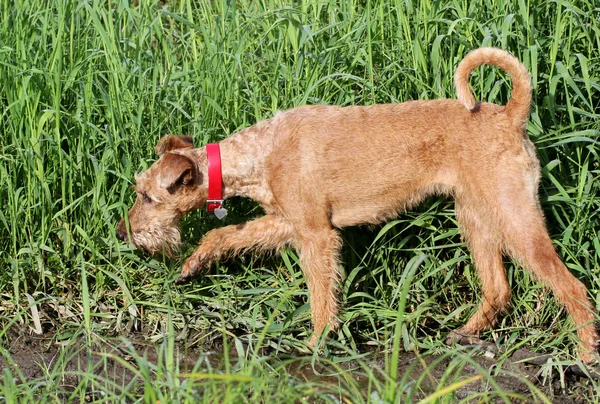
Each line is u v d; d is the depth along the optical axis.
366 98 5.93
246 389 4.19
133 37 6.73
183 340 5.46
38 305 5.69
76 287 5.80
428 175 5.36
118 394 4.73
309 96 5.96
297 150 5.35
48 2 6.56
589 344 5.14
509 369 5.16
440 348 5.39
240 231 5.57
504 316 5.73
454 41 5.88
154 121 5.96
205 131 5.86
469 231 5.55
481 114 5.24
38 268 5.79
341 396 4.28
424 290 5.70
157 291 5.74
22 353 5.24
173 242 5.71
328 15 6.66
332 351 5.41
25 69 5.83
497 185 5.15
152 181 5.52
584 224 5.57
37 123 5.83
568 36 5.95
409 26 6.08
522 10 5.66
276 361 5.29
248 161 5.43
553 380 5.07
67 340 5.38
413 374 5.09
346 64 6.07
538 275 5.17
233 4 6.34
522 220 5.12
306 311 5.66
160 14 6.50
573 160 5.59
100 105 5.99
